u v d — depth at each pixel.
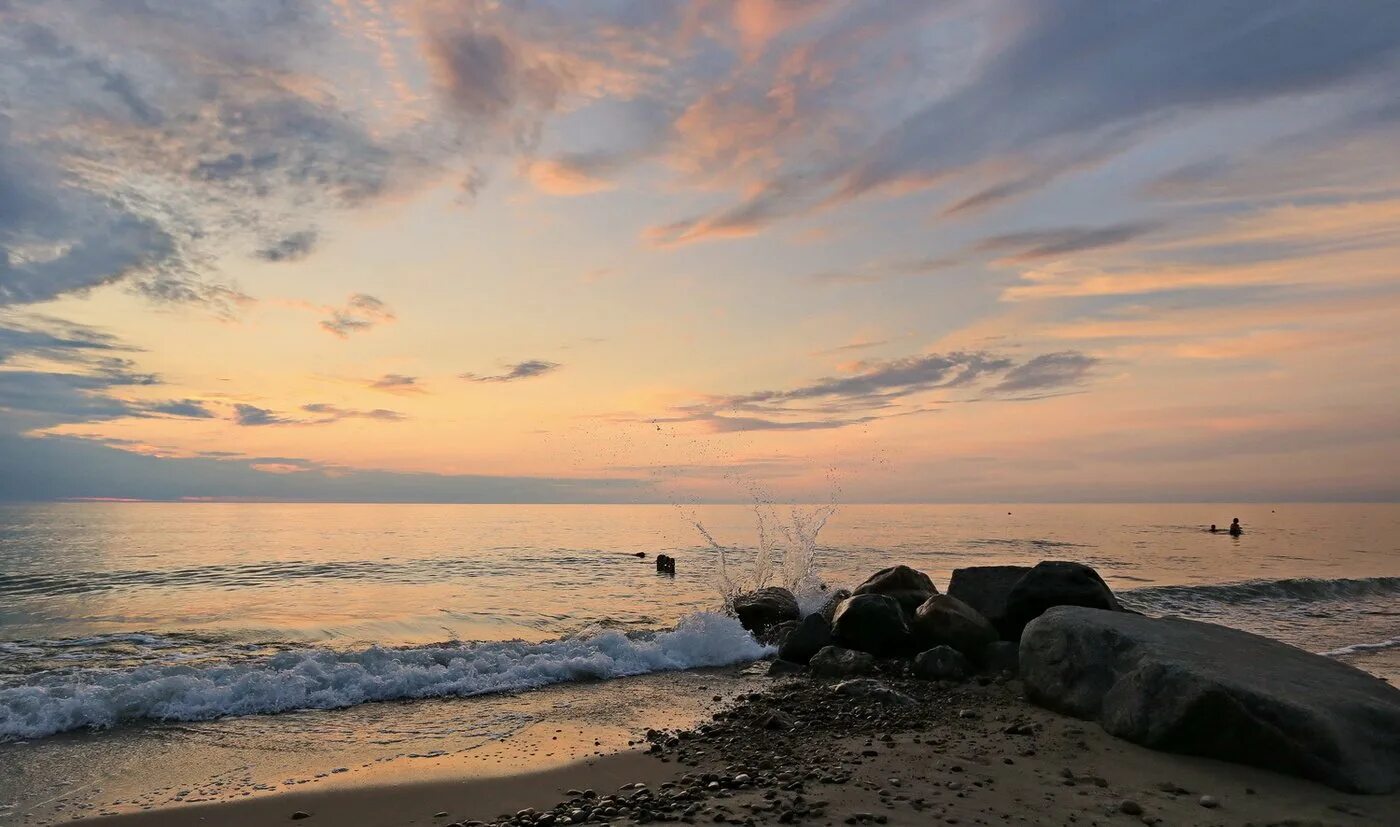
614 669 11.05
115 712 8.27
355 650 11.45
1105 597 11.12
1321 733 5.89
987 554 33.84
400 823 5.56
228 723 8.30
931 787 5.77
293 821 5.63
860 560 30.47
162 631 13.66
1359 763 5.76
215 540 36.47
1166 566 30.45
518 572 25.08
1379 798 5.47
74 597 18.16
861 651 11.45
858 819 5.06
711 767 6.66
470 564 27.45
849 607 11.78
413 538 41.56
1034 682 8.51
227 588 20.19
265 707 8.84
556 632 14.20
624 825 5.10
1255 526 70.31
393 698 9.45
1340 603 19.41
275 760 7.08
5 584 20.00
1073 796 5.54
